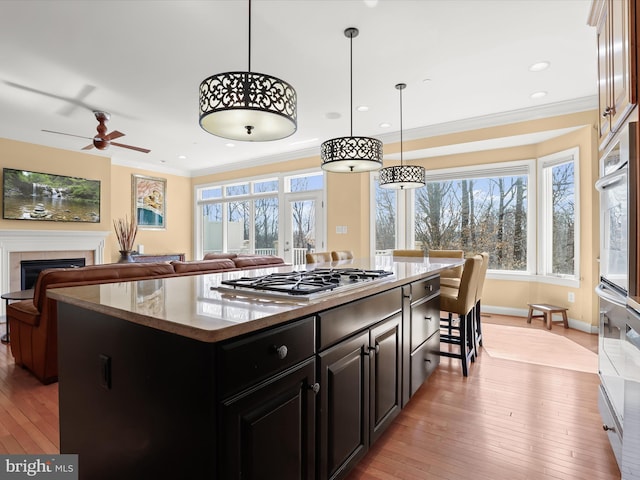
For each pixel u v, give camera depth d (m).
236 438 0.98
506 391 2.50
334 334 1.39
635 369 1.35
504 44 2.78
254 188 7.02
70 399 1.46
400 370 2.00
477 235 5.15
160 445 1.08
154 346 1.09
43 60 2.96
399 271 2.39
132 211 6.83
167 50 2.82
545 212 4.61
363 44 2.77
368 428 1.65
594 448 1.83
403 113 4.30
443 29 2.58
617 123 1.71
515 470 1.65
